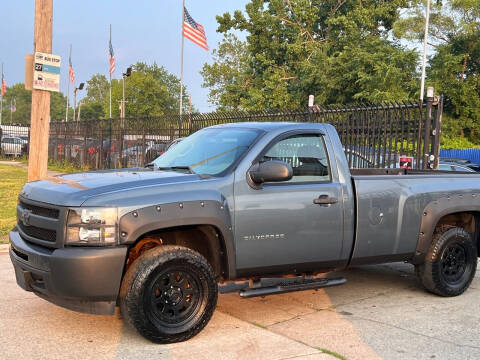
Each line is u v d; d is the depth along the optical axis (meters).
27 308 5.13
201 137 5.39
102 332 4.51
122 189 4.16
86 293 3.95
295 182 4.86
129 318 4.07
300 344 4.27
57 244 4.04
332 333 4.59
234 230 4.49
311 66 40.69
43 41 8.31
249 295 4.62
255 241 4.59
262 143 4.77
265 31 44.00
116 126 20.95
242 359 3.94
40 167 8.45
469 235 5.93
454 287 5.82
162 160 5.34
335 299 5.71
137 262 4.12
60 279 3.96
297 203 4.77
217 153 4.88
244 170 4.61
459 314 5.21
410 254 5.57
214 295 4.40
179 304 4.26
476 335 4.60
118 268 3.99
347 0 45.81
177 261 4.19
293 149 4.94
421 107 9.49
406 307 5.44
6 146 33.00
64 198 4.11
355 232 5.11
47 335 4.43
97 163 22.61
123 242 4.01
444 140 37.06
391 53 39.03
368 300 5.69
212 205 4.34
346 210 5.05
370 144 10.40
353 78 39.94
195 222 4.26
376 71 38.44
